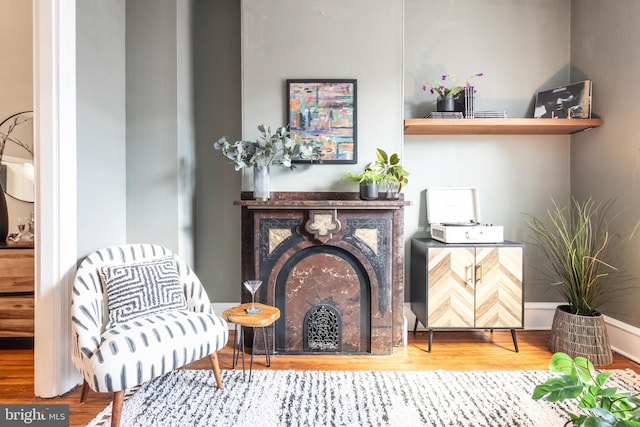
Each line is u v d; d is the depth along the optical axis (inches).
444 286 93.7
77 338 60.9
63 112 71.9
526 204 112.1
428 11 111.3
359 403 69.2
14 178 109.4
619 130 92.9
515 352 93.9
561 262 94.3
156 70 97.1
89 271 69.8
